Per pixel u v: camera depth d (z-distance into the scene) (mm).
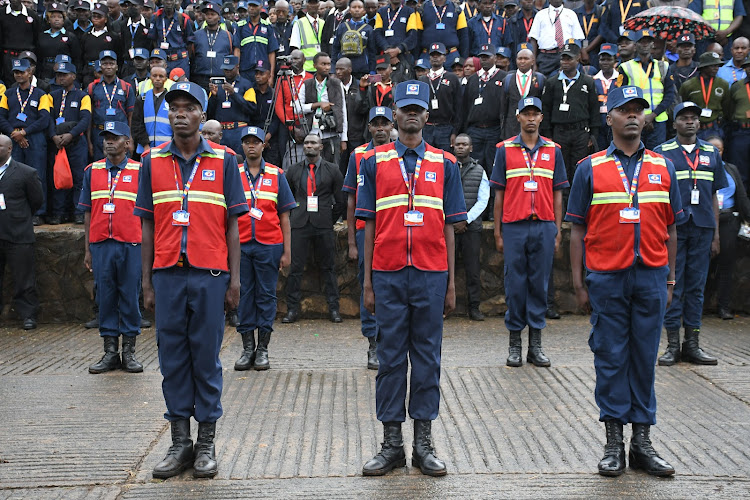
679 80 24031
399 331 10102
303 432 11742
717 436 11406
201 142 10117
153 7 26266
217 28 26031
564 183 16375
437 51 23750
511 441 11266
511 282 16078
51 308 21766
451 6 26172
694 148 16172
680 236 15984
